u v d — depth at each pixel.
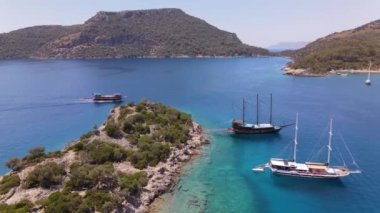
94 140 80.12
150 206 60.19
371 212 59.31
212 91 191.62
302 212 59.59
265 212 59.47
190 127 103.19
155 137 86.88
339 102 153.38
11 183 60.75
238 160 83.75
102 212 53.47
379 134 102.31
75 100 167.88
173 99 168.12
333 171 72.12
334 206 61.44
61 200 53.81
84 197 56.53
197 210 59.41
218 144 95.75
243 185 69.75
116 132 87.06
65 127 118.75
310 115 129.00
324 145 93.56
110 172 62.62
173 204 61.28
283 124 116.88
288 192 66.81
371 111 133.62
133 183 61.38
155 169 71.69
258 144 95.75
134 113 103.44
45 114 139.12
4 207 52.53
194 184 69.81
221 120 123.75
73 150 75.94
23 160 71.88
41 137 106.94
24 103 160.50
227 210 59.75
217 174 75.12
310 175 72.06
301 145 94.12
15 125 121.44
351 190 67.25
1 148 96.94
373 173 74.50
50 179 61.16
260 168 77.88
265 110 139.62
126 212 56.44
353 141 96.19
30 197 57.28
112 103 161.25
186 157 84.12
